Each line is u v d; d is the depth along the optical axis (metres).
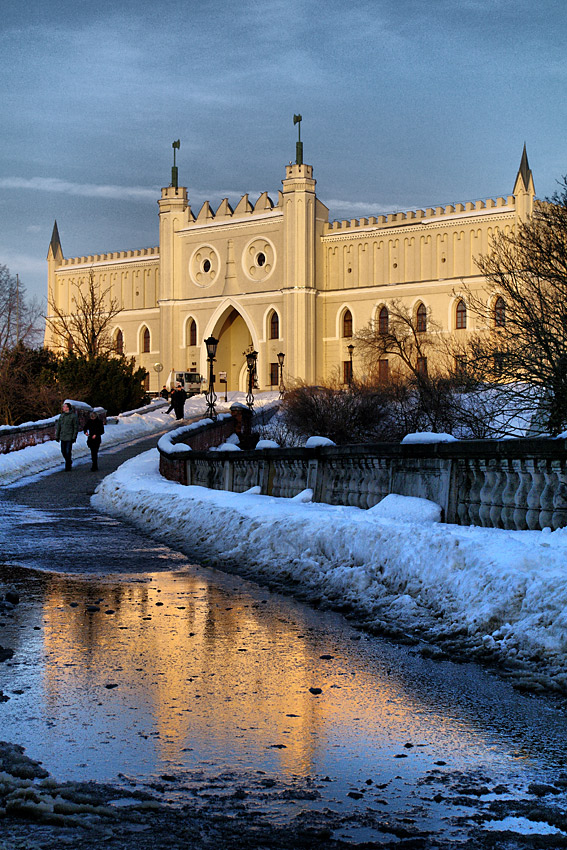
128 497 19.72
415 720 6.21
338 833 4.47
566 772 5.31
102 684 6.94
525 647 7.43
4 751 5.41
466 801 4.89
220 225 89.38
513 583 8.00
